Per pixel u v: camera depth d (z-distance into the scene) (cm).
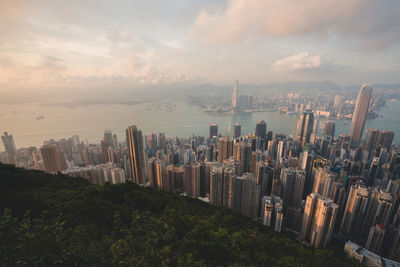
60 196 5003
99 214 4131
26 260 1758
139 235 2434
